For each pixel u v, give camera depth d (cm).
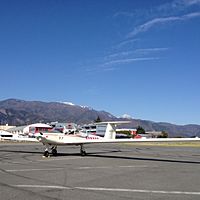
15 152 2875
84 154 2550
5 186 1062
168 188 1066
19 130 8381
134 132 12200
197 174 1432
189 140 2128
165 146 5316
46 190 1005
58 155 2541
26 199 871
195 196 941
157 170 1578
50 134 2373
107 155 2634
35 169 1545
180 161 2142
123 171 1516
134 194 962
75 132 2588
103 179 1246
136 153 3028
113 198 904
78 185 1102
